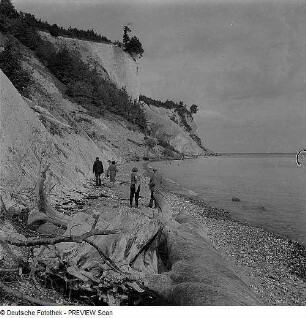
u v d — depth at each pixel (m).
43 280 6.20
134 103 79.69
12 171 11.76
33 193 10.96
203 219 16.03
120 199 16.77
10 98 15.70
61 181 16.31
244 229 14.59
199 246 8.55
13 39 52.28
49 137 18.80
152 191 15.12
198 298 5.84
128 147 56.62
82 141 28.59
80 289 6.13
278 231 14.51
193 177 39.84
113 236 7.46
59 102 48.56
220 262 8.05
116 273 6.58
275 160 108.62
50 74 54.50
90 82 64.25
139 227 7.80
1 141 12.62
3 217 8.23
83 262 6.82
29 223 8.66
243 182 35.72
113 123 61.72
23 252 6.91
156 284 6.39
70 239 6.49
